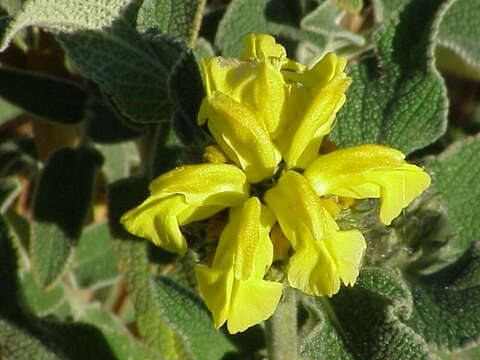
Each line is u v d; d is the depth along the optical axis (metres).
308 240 0.14
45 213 0.21
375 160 0.15
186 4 0.19
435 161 0.19
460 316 0.18
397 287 0.17
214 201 0.15
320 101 0.15
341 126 0.19
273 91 0.15
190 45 0.19
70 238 0.21
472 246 0.18
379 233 0.17
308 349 0.17
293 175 0.15
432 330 0.18
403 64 0.19
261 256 0.15
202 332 0.19
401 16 0.19
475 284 0.18
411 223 0.18
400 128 0.19
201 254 0.16
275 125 0.15
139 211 0.15
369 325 0.17
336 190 0.15
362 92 0.19
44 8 0.18
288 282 0.16
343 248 0.15
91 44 0.19
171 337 0.21
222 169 0.15
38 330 0.21
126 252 0.21
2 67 0.21
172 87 0.18
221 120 0.15
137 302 0.21
